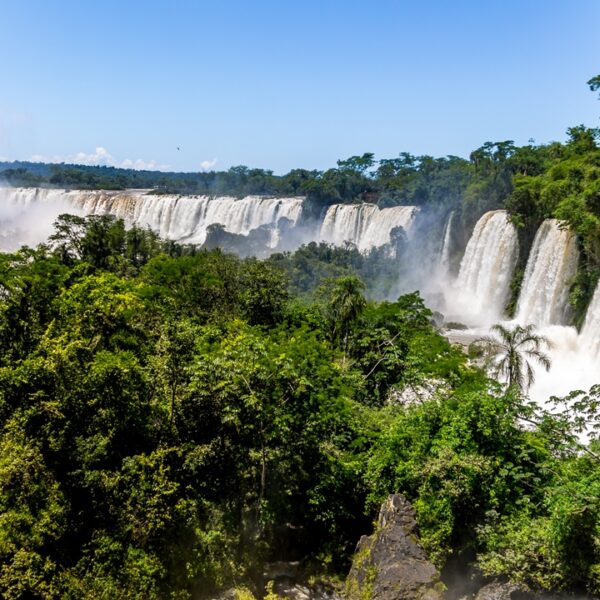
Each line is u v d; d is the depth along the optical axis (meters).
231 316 42.88
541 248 59.69
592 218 50.25
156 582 19.56
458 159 114.75
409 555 18.89
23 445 19.41
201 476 23.00
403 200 106.75
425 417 24.41
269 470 24.08
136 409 22.39
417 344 38.62
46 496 18.73
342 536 24.75
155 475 20.86
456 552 20.39
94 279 36.94
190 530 21.17
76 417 21.06
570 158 68.94
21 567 17.52
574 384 44.31
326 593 22.45
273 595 19.33
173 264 50.34
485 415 22.08
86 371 22.09
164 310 38.16
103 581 18.66
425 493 21.33
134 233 71.81
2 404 20.52
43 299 32.09
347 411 27.81
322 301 54.72
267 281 45.50
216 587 20.95
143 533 19.80
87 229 66.56
